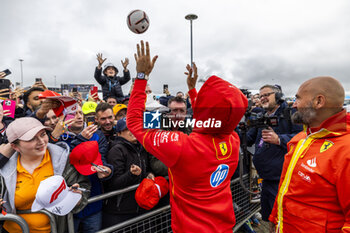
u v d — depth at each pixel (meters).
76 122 2.12
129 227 1.87
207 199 1.08
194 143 1.02
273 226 1.59
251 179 2.67
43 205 1.32
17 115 2.67
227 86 1.03
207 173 1.05
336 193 1.02
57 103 1.79
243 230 2.90
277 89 2.31
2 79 2.82
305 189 1.12
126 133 1.90
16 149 1.35
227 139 1.15
